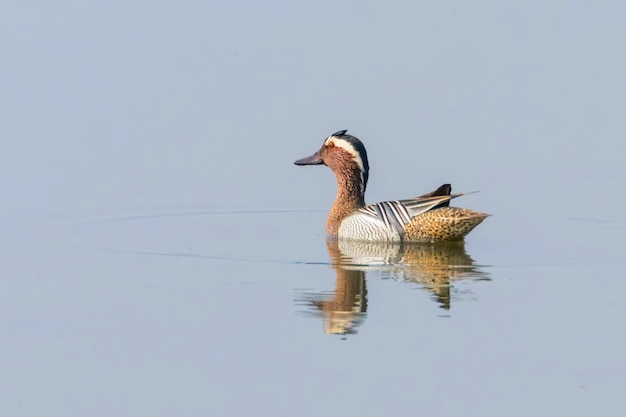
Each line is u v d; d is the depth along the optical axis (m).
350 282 15.61
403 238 18.39
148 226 19.44
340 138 19.67
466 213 17.98
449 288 15.27
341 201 19.56
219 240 18.48
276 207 21.36
